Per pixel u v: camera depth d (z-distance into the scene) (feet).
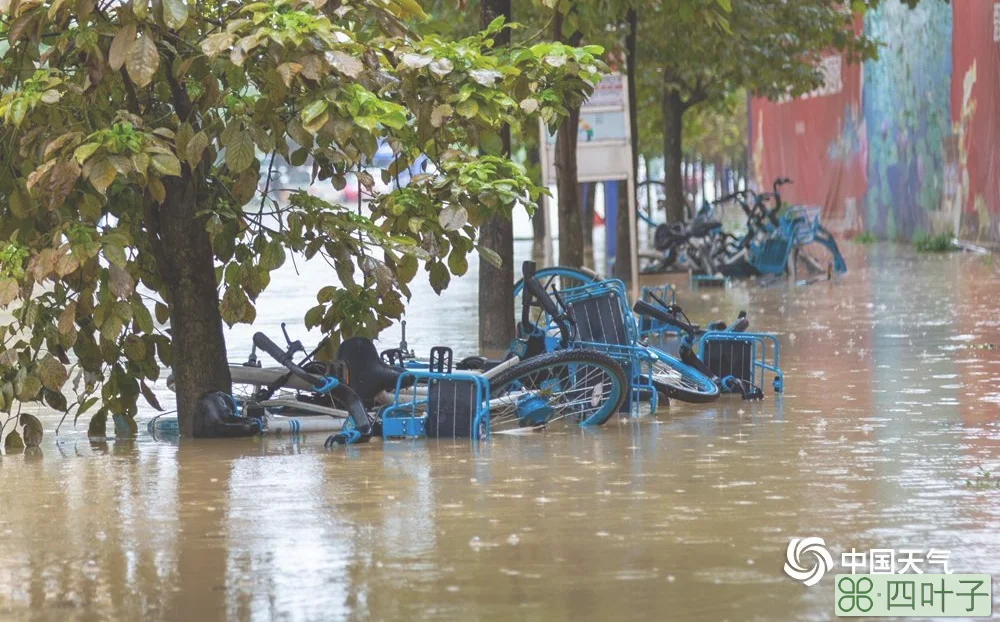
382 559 47.11
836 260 193.88
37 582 45.19
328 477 61.98
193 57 69.31
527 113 77.51
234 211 78.23
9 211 75.05
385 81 70.79
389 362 81.66
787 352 109.29
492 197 73.97
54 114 71.46
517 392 76.95
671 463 63.93
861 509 53.47
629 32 153.58
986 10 229.25
